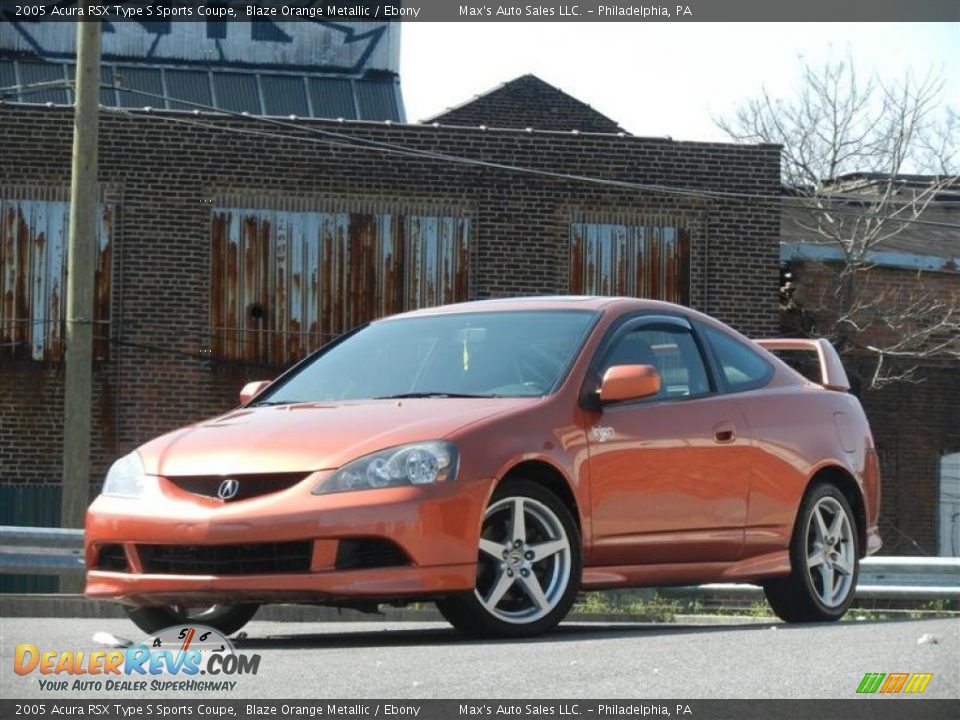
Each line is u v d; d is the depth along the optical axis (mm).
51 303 25797
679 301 27719
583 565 8148
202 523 7477
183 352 26000
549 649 6988
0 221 25734
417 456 7465
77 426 18891
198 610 9031
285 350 26406
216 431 8062
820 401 9922
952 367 30484
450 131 27062
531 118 37781
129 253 25922
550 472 8008
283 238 26484
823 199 32562
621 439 8383
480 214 27078
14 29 35219
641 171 27641
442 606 7641
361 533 7320
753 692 5781
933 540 30234
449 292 26969
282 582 7336
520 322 8891
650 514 8500
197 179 26156
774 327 27953
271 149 26422
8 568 12867
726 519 8969
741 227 27875
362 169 26734
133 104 35094
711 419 8977
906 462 30250
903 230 33188
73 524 18844
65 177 25844
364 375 8844
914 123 36469
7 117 25766
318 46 36656
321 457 7504
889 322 30109
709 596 18375
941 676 6168
